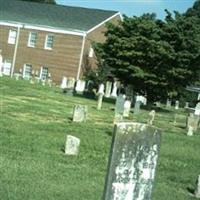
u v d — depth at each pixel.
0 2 70.12
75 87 51.34
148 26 45.47
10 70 66.25
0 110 24.03
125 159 7.59
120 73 47.03
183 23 45.66
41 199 10.30
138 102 36.31
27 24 65.38
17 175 11.86
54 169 13.09
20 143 16.06
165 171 15.62
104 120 27.55
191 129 28.38
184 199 12.42
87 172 13.41
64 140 18.00
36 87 45.44
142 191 7.80
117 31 47.09
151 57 44.72
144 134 7.68
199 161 19.02
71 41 62.84
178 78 46.06
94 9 67.00
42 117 24.19
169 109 53.28
